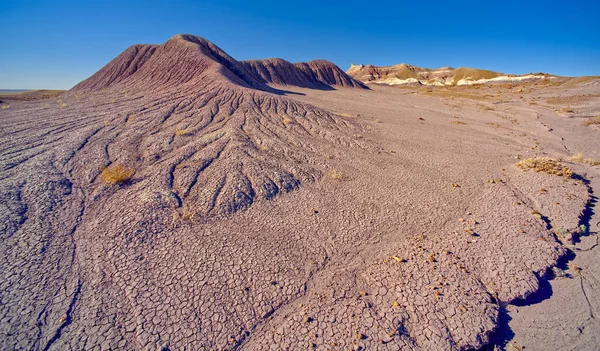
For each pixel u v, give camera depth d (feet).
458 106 130.72
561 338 17.58
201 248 23.39
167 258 22.03
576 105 114.11
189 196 30.83
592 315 18.97
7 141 44.14
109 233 24.18
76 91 114.42
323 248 24.84
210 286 19.80
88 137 46.65
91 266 20.98
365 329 16.99
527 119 92.58
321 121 70.44
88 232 24.64
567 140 65.62
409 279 20.80
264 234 26.12
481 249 23.94
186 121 58.03
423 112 108.58
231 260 22.35
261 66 202.49
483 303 18.83
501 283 20.54
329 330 17.03
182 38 136.56
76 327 16.60
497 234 26.07
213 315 17.83
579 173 41.50
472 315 17.95
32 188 29.71
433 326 17.21
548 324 18.40
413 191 36.17
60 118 59.16
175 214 27.09
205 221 26.96
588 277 21.97
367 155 49.83
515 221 28.09
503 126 82.12
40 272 20.03
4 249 21.57
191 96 78.74
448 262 22.35
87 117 59.72
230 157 40.14
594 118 86.17
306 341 16.44
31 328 16.33
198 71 105.60
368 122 78.18
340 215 30.07
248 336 16.89
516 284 20.45
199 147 44.32
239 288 19.86
